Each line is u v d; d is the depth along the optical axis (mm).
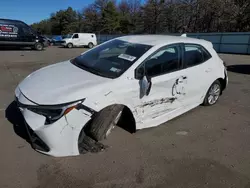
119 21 55562
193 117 4098
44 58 12648
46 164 2535
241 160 2848
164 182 2387
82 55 3828
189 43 3848
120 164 2619
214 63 4355
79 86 2652
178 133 3453
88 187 2256
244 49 20406
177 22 38594
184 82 3652
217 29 33844
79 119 2498
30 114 2512
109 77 2900
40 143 2604
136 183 2346
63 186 2250
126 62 3111
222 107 4676
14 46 18016
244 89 6258
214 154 2947
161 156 2830
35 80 2959
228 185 2396
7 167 2463
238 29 31406
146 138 3238
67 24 71500
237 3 31562
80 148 2695
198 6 35031
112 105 2807
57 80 2844
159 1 40188
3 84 5883
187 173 2547
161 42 3438
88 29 61438
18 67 8867
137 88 2975
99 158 2693
